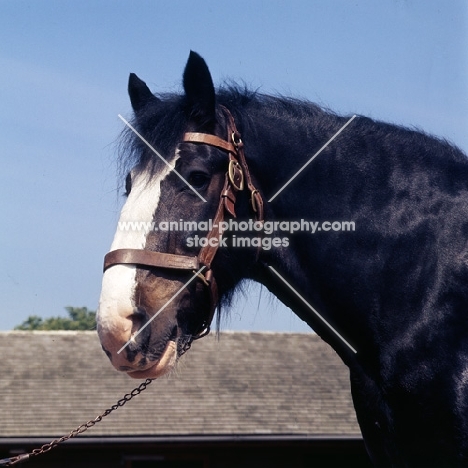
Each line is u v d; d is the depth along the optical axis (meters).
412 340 2.77
